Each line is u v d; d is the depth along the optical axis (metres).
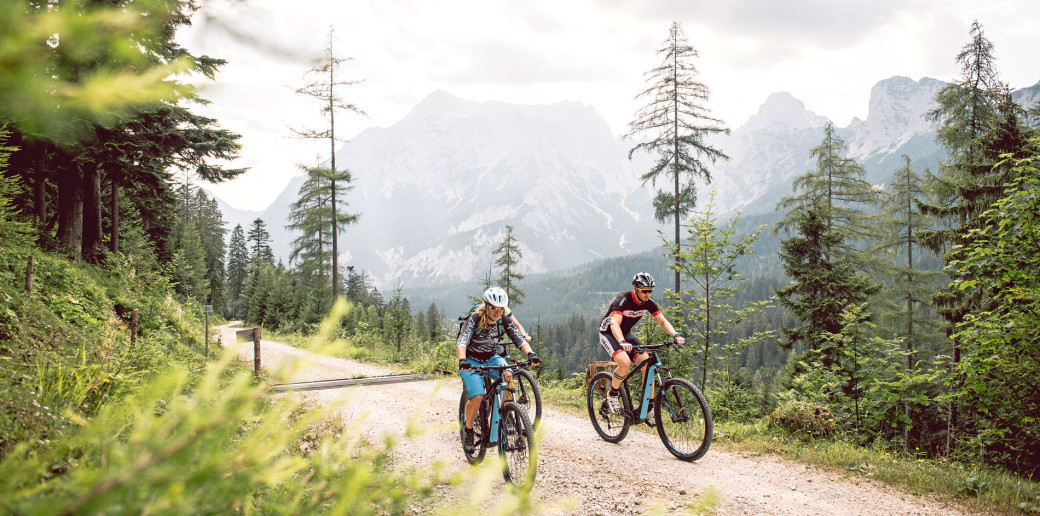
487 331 5.74
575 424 8.18
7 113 0.57
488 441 5.30
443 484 1.25
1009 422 7.04
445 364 14.74
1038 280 7.03
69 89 0.55
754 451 6.78
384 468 1.28
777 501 5.11
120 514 0.73
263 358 14.98
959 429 9.52
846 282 21.08
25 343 5.02
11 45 0.52
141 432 0.82
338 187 32.56
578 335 159.50
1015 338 6.89
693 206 23.16
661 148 23.92
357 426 1.35
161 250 42.62
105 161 16.22
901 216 25.48
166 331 13.88
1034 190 7.05
